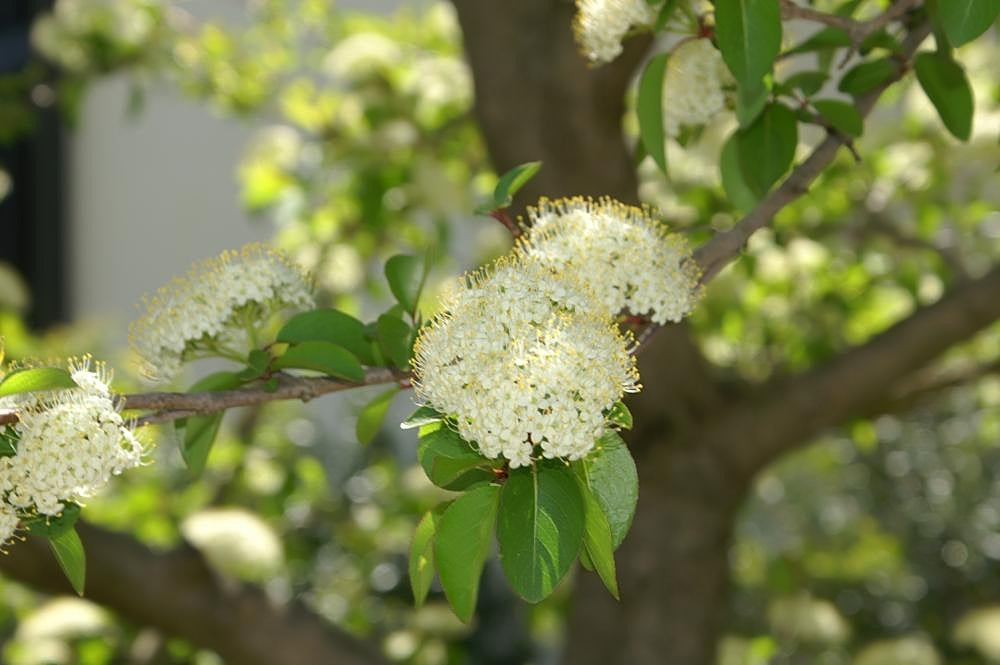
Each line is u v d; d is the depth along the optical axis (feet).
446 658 10.53
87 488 4.63
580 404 4.43
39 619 8.69
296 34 13.24
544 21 7.43
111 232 21.18
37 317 20.66
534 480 4.44
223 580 7.73
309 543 12.58
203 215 20.94
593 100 7.32
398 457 16.60
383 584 13.44
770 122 5.21
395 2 18.01
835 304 10.08
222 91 12.68
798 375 8.20
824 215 9.49
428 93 10.28
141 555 7.56
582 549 4.54
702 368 8.23
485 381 4.43
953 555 16.14
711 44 5.18
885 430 16.69
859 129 5.08
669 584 8.27
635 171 7.70
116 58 12.96
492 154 7.72
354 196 10.46
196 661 9.13
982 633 9.96
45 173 20.72
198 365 12.60
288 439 12.85
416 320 4.88
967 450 16.38
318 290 5.10
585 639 8.53
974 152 8.09
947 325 7.76
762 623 12.64
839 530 15.37
